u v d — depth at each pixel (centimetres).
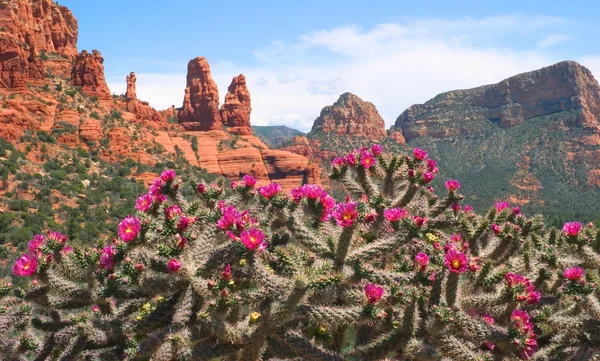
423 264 523
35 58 9350
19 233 4431
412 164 764
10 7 9706
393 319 523
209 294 473
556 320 547
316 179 11431
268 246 625
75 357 480
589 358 503
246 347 477
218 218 545
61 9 14338
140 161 8906
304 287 453
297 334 499
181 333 467
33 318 548
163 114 13588
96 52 10919
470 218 780
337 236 545
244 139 13138
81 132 8406
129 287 494
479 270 577
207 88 12925
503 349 526
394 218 560
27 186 5850
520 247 701
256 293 476
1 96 8169
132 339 473
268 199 538
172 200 592
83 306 532
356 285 514
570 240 639
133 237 473
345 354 521
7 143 6894
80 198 6178
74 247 528
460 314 511
